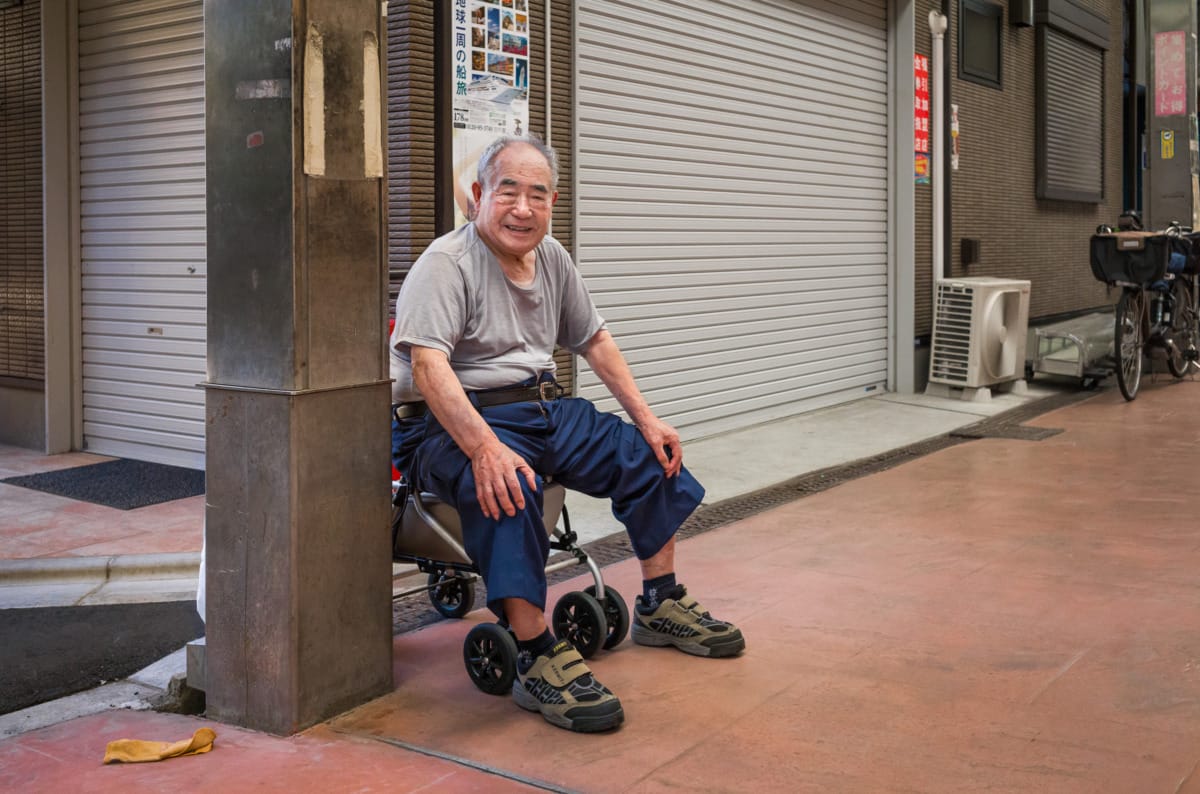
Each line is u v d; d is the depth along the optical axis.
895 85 9.91
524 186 3.40
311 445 3.11
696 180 7.72
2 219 7.52
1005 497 6.11
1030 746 2.99
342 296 3.18
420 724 3.21
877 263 9.98
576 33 6.58
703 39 7.70
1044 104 12.34
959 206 10.67
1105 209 14.56
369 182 3.24
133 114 6.96
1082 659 3.64
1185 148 13.76
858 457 7.33
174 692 3.54
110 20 7.02
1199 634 3.87
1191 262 10.30
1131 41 15.34
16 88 7.36
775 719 3.20
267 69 3.06
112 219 7.14
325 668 3.23
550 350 3.71
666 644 3.81
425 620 4.24
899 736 3.07
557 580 4.70
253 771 2.90
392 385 3.49
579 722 3.12
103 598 4.59
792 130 8.71
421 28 5.66
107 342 7.27
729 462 7.16
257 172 3.09
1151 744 3.00
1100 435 8.02
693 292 7.76
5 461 7.10
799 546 5.17
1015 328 9.85
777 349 8.69
